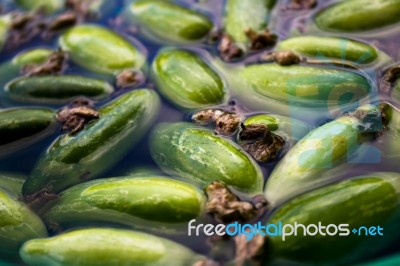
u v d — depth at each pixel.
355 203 0.35
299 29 0.44
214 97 0.40
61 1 0.49
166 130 0.39
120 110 0.40
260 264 0.35
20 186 0.39
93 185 0.38
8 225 0.37
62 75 0.43
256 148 0.38
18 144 0.40
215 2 0.47
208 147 0.38
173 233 0.36
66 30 0.47
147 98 0.41
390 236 0.35
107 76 0.43
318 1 0.46
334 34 0.43
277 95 0.40
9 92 0.43
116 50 0.44
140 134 0.40
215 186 0.37
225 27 0.44
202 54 0.44
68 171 0.39
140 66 0.43
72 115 0.40
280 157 0.38
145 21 0.45
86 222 0.37
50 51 0.45
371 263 0.35
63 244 0.36
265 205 0.36
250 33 0.43
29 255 0.36
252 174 0.37
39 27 0.47
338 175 0.37
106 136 0.39
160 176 0.38
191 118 0.40
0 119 0.40
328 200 0.36
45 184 0.38
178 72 0.41
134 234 0.36
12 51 0.46
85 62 0.44
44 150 0.40
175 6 0.46
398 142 0.38
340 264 0.35
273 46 0.43
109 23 0.47
